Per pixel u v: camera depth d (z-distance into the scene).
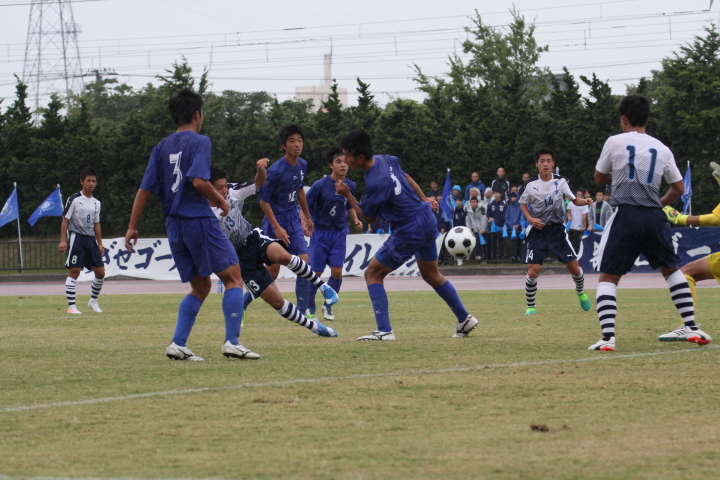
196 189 14.73
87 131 76.31
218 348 17.56
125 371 14.24
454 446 8.89
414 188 18.64
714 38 70.06
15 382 13.22
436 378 13.04
